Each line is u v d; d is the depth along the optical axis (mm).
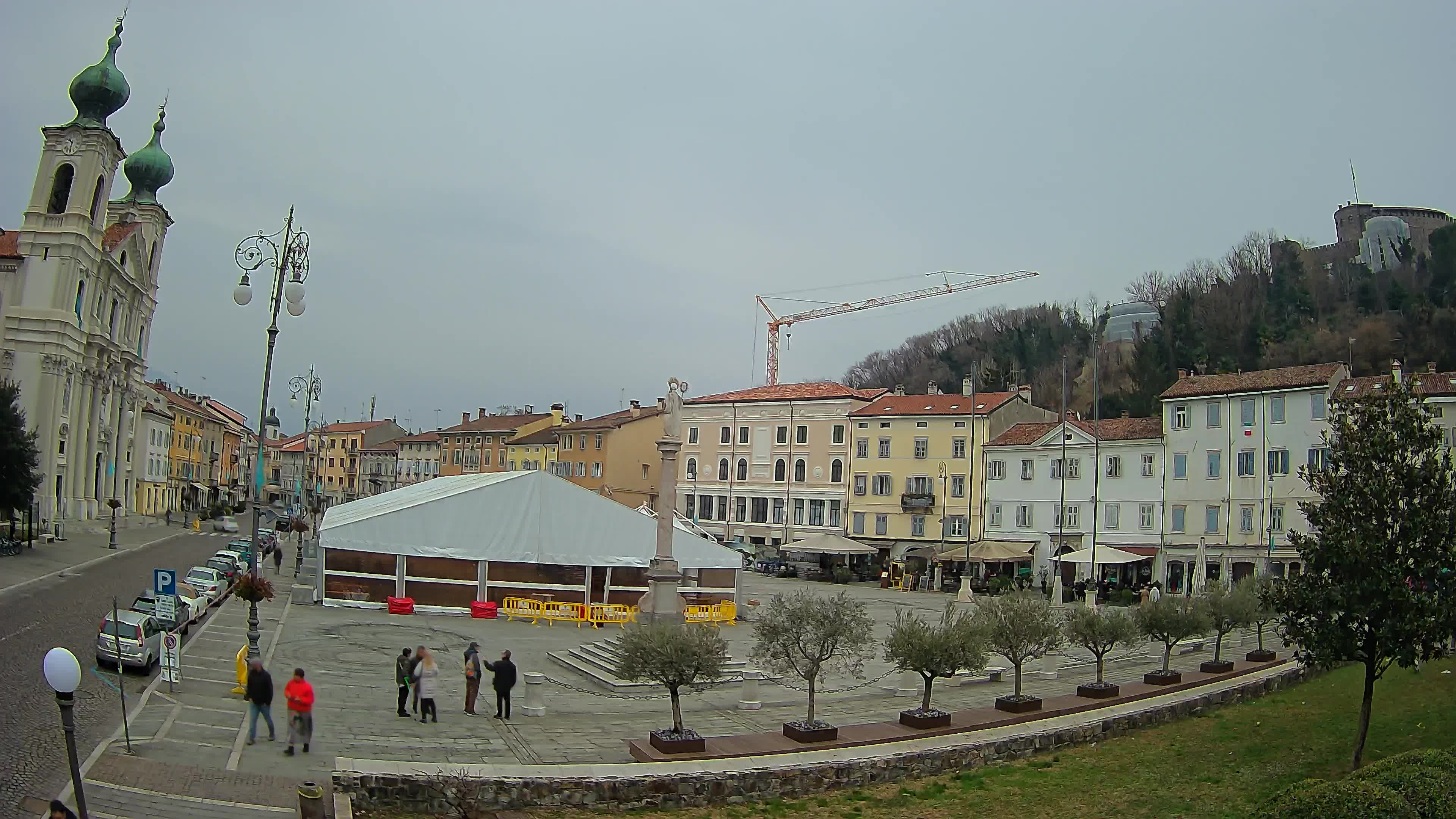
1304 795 14102
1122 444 72625
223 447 162750
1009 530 79125
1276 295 109312
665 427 39156
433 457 142375
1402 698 27312
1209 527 67375
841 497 89125
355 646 36250
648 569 48500
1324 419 62062
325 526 49781
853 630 23969
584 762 21375
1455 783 15273
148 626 28750
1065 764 23109
